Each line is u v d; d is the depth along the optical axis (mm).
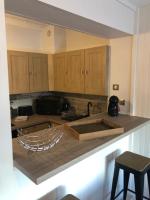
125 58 2299
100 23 1644
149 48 2092
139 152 2326
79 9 1423
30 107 3434
